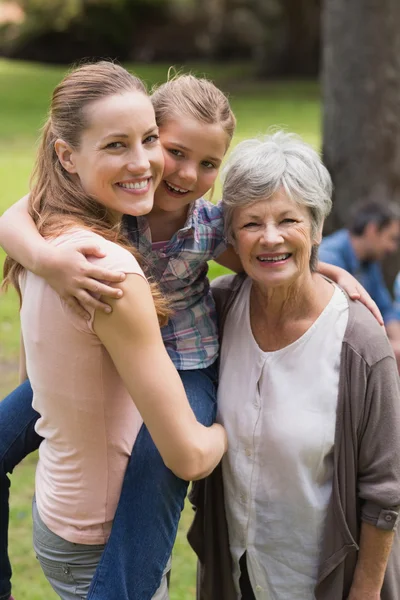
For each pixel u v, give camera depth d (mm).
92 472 2846
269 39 31344
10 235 2850
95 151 2750
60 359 2746
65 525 2898
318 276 3191
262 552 3158
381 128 8242
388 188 8320
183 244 3150
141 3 33750
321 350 3031
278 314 3092
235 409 3104
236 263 3320
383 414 2967
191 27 34281
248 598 3367
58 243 2748
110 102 2729
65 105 2783
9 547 5223
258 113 21453
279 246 2910
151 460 2830
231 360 3186
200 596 3395
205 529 3305
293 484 3045
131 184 2787
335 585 3100
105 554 2799
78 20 33625
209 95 3119
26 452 3283
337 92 8359
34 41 34125
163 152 3098
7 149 17516
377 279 7008
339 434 2984
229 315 3258
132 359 2619
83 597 2957
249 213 2930
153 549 2824
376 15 8062
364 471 3033
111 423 2797
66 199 2859
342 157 8398
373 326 3031
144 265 3162
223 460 3145
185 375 3150
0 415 3266
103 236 2791
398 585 3268
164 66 32344
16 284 2967
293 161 2922
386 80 8172
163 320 2898
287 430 3010
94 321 2629
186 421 2678
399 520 3221
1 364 7770
